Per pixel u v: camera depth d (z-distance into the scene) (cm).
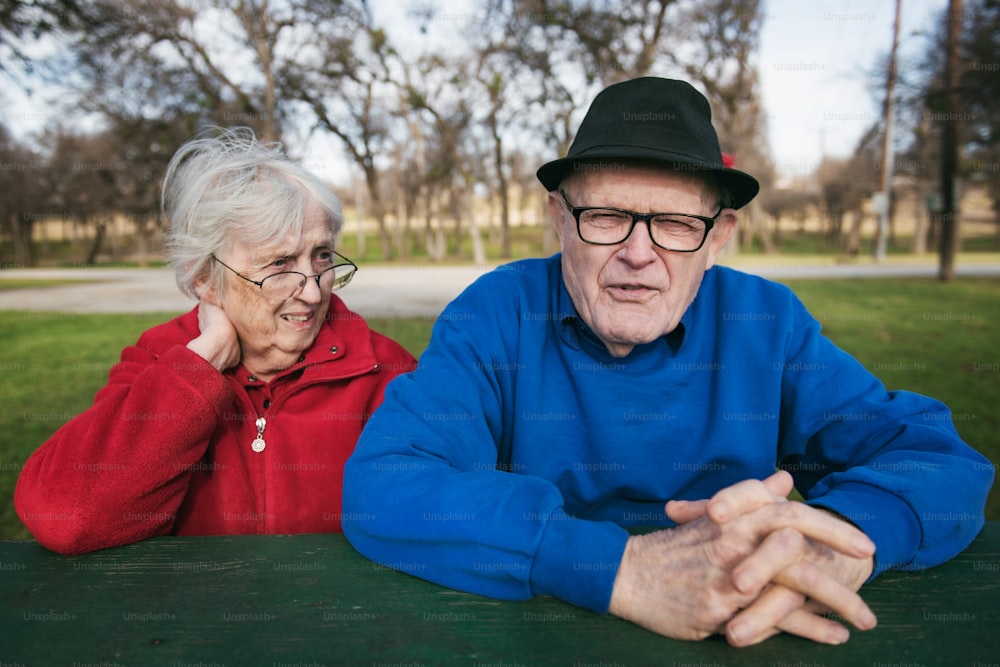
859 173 2812
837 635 79
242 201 132
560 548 87
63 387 529
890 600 90
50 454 117
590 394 128
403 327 735
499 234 4478
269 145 154
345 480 111
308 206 140
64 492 111
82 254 3938
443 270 2102
